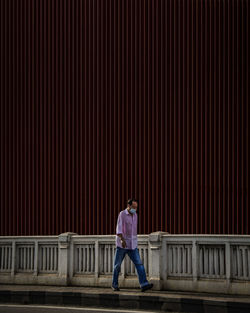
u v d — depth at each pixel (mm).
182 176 10914
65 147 11938
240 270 7949
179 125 11047
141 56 11508
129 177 11312
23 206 12141
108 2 11898
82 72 11969
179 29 11289
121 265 9008
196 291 8250
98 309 7977
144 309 7887
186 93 11102
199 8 11234
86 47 11977
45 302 8664
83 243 9391
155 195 11062
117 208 11328
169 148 11094
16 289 9008
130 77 11547
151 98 11328
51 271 9617
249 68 10812
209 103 10930
